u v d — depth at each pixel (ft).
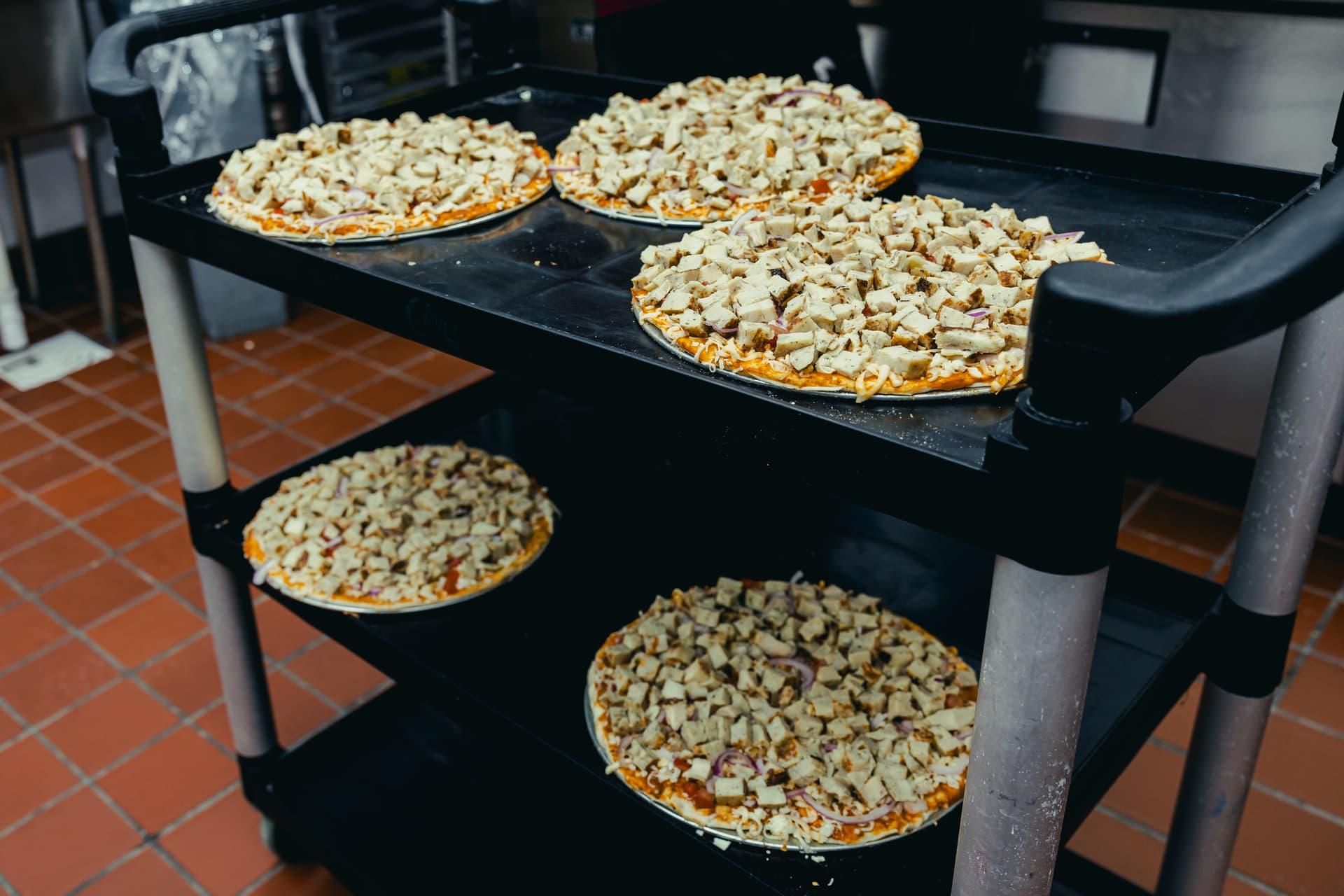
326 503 4.89
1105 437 2.19
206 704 6.55
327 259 3.80
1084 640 2.44
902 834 3.45
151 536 7.88
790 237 3.70
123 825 5.82
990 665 2.54
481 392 5.84
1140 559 4.25
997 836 2.71
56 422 9.19
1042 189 4.33
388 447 5.53
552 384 3.29
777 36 7.64
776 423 2.77
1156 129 7.22
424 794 5.48
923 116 7.97
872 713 3.85
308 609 4.48
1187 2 6.77
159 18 4.54
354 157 4.56
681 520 5.07
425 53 11.29
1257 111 6.82
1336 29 6.35
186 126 9.75
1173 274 2.11
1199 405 7.90
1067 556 2.30
